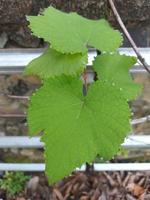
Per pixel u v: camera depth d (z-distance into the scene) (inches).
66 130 13.7
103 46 15.6
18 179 26.9
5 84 26.2
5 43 24.4
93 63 16.4
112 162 27.4
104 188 26.5
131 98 15.7
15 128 27.2
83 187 26.6
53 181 13.5
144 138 25.0
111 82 15.6
